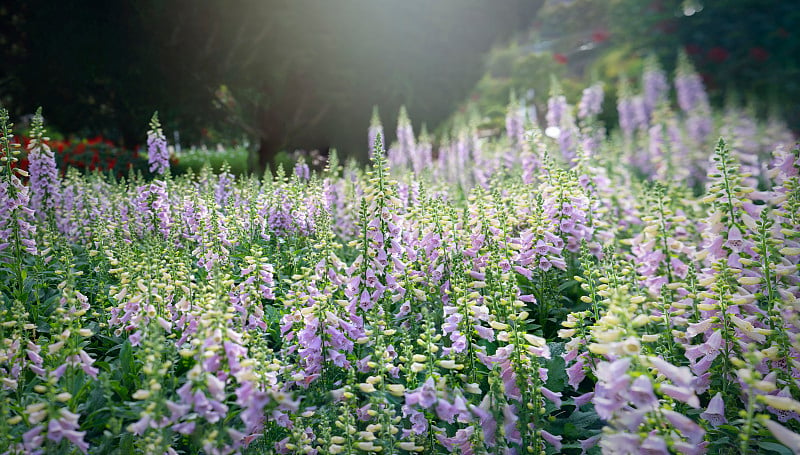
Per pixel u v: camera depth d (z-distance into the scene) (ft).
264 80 58.75
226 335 10.50
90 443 11.48
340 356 12.64
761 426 10.74
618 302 9.78
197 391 9.86
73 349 11.51
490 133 56.85
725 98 53.83
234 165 59.36
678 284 15.25
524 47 78.69
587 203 18.35
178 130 57.88
